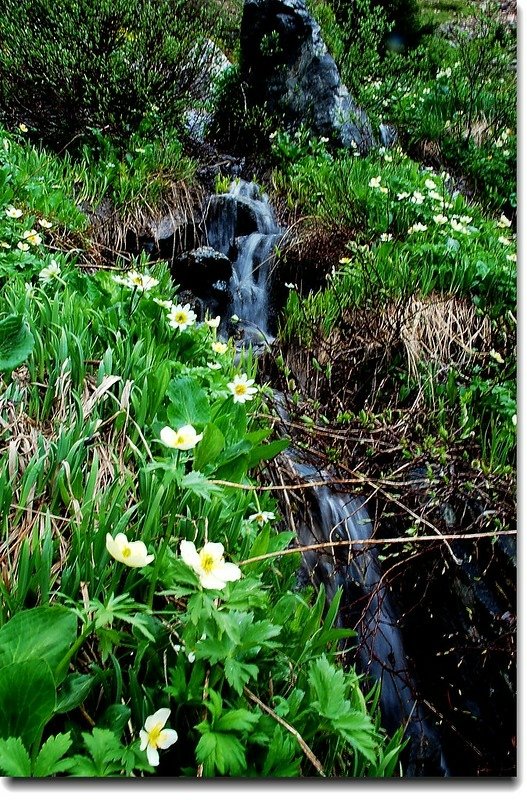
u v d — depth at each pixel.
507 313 3.25
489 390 2.81
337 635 1.43
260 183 5.52
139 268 3.50
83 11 4.65
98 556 1.31
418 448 2.62
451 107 7.30
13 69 4.48
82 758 0.98
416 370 3.11
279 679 1.34
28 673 0.96
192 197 4.80
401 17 9.30
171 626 1.24
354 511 2.52
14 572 1.32
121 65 4.81
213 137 6.42
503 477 2.45
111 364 2.04
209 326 2.75
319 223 4.57
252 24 6.42
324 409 3.05
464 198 5.64
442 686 2.23
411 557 2.26
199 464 1.68
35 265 2.61
